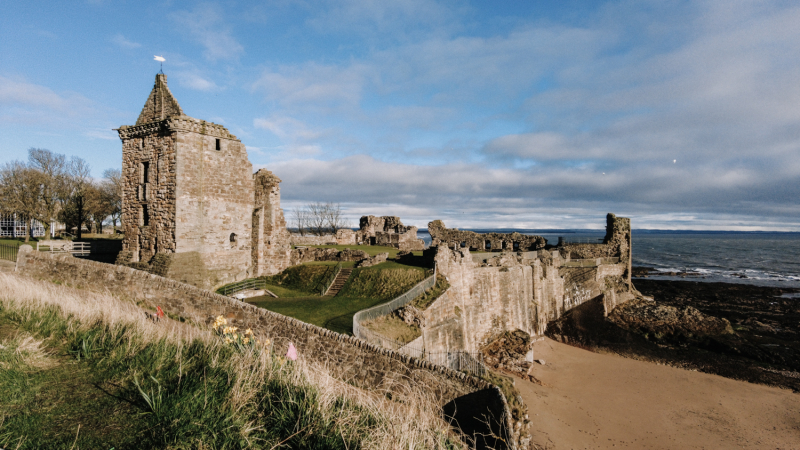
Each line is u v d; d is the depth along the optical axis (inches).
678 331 1649.9
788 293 2709.2
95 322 407.5
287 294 1193.4
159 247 1085.8
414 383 500.4
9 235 2161.7
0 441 201.6
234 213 1219.2
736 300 2442.2
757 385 1239.5
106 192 2443.4
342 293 1169.4
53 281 831.7
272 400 276.4
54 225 2138.3
